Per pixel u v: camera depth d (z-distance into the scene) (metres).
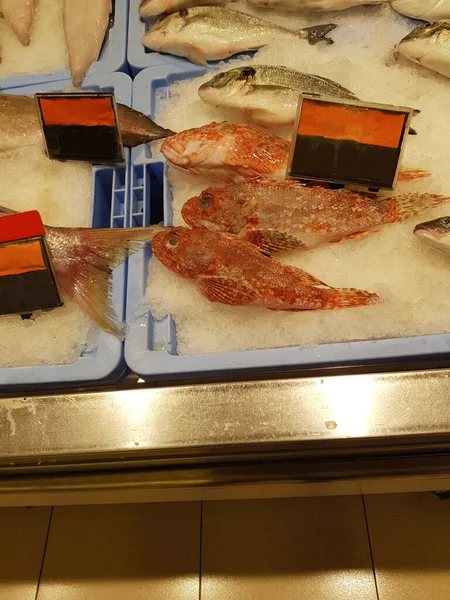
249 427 0.86
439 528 1.56
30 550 1.64
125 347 1.00
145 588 1.56
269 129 1.19
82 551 1.62
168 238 1.03
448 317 0.95
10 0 1.36
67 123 1.11
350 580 1.52
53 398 0.92
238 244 1.00
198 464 1.03
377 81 1.20
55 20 1.38
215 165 1.10
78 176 1.22
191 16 1.26
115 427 0.89
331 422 0.85
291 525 1.60
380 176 0.99
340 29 1.29
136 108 1.25
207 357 0.96
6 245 0.97
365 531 1.58
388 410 0.85
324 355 0.93
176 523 1.64
